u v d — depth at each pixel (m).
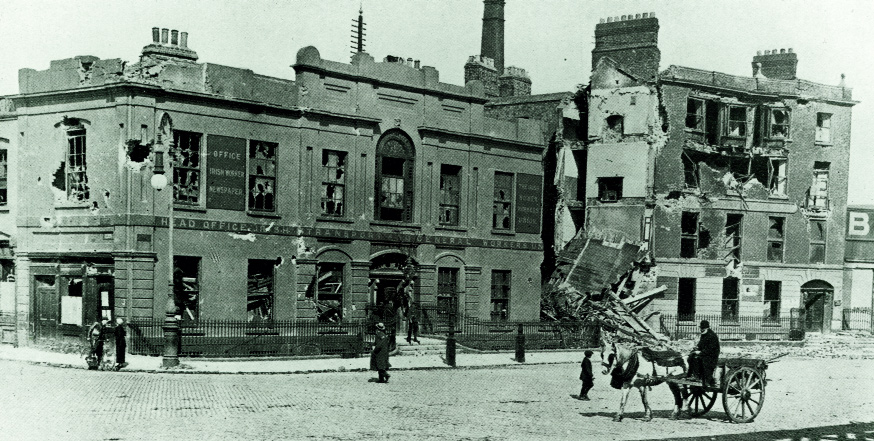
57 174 31.77
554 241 48.50
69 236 31.12
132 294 29.31
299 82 33.81
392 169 37.12
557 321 40.19
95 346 26.27
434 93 38.09
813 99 50.66
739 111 49.12
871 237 53.53
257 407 18.89
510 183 41.41
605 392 24.30
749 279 49.00
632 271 45.44
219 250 31.25
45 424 16.30
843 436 17.09
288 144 33.25
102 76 30.22
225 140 31.45
